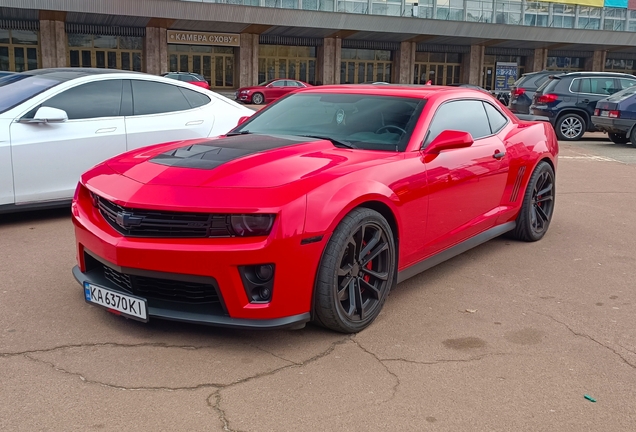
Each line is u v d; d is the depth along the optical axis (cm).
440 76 4444
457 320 368
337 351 320
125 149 602
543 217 560
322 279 316
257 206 296
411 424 254
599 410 271
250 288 303
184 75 2872
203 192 304
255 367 299
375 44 4153
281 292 303
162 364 300
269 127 438
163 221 304
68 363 299
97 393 272
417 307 388
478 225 461
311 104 450
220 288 299
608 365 315
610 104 1397
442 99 434
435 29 3950
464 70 4444
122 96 611
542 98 1568
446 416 261
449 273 461
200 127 650
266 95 3152
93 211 346
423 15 4050
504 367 309
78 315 357
